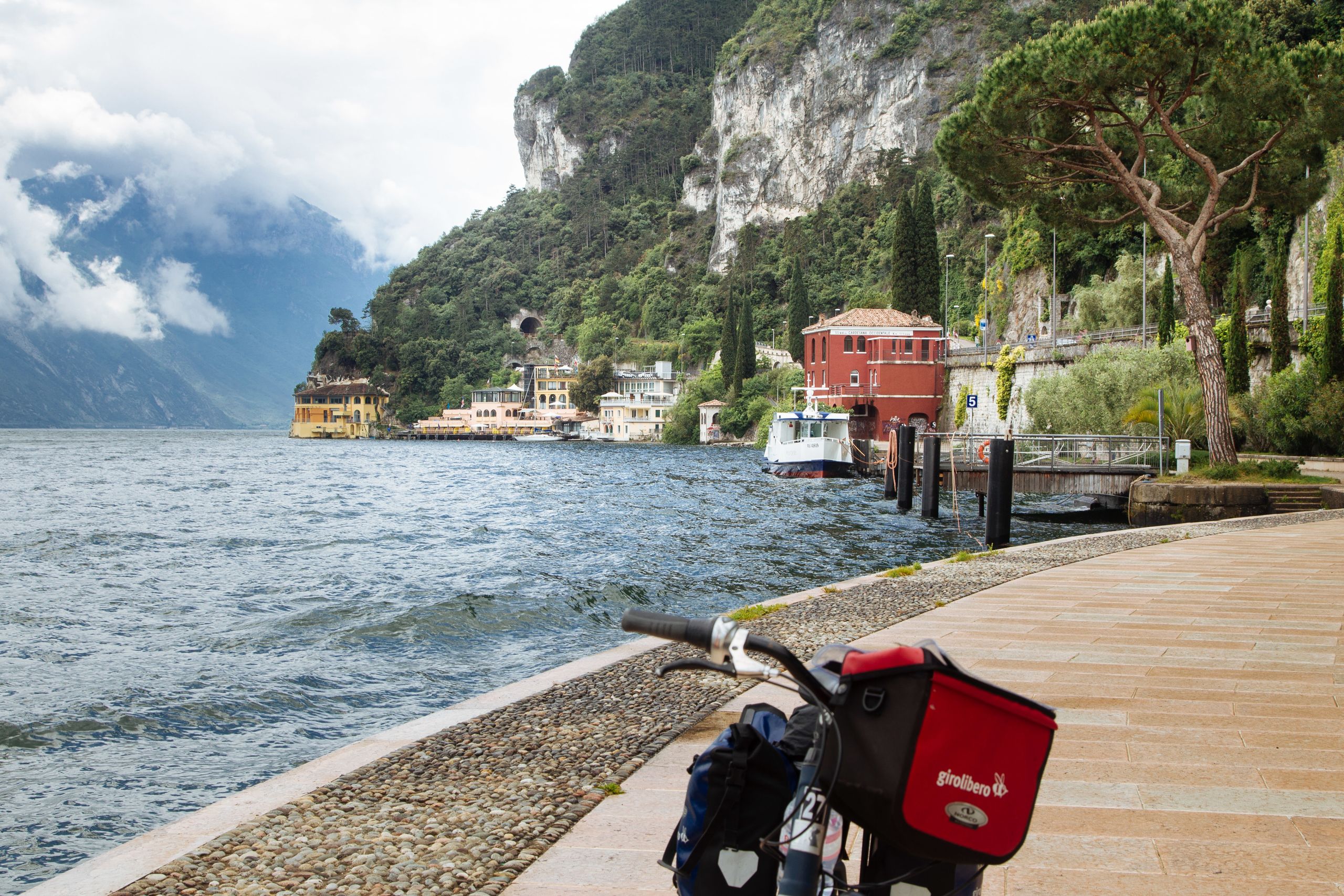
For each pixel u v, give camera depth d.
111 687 14.63
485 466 102.44
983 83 35.31
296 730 12.59
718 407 158.50
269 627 19.39
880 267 189.25
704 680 10.02
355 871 5.22
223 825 5.94
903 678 2.72
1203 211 36.38
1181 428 42.91
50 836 9.27
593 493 58.47
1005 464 31.20
